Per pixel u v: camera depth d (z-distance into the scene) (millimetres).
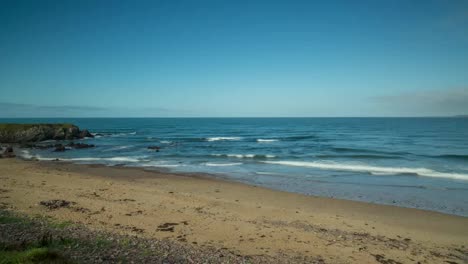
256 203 13641
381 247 8883
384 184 18156
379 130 76438
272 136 59031
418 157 29094
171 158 29672
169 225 9961
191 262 6555
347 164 25547
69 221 9375
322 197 15125
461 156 28922
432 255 8477
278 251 8164
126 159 28875
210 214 11453
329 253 8234
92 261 5742
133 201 12828
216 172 22141
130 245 7238
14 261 5062
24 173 19141
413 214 12484
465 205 13852
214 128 93062
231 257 7285
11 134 43969
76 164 25297
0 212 9320
